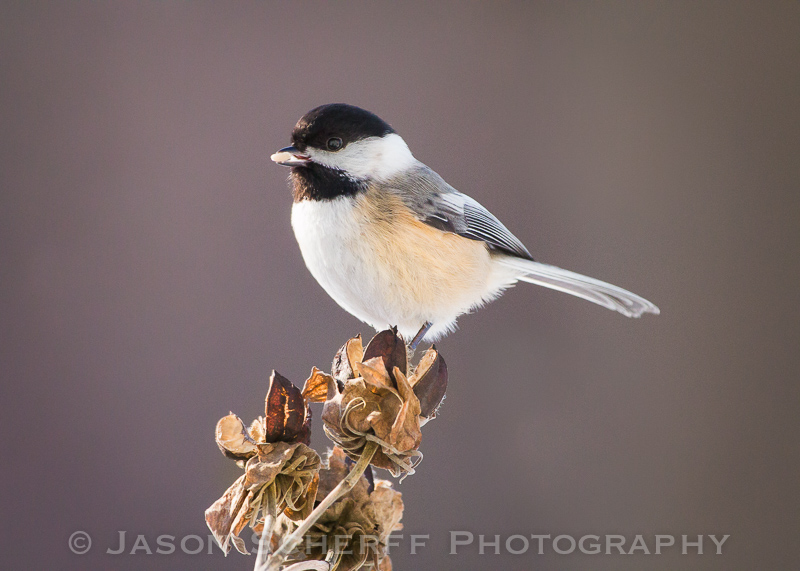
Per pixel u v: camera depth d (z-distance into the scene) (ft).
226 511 11.72
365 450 11.71
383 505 11.74
